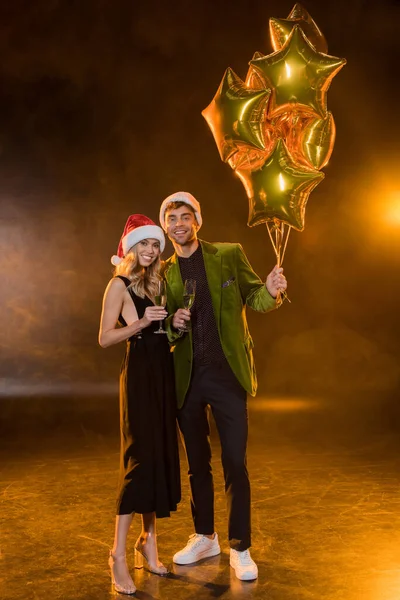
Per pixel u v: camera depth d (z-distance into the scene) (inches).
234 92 108.9
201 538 114.3
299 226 108.3
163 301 102.9
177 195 112.9
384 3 302.4
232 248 115.0
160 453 104.1
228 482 109.5
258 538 123.3
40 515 138.9
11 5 316.5
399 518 134.0
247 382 109.6
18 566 111.5
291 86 106.7
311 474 170.1
